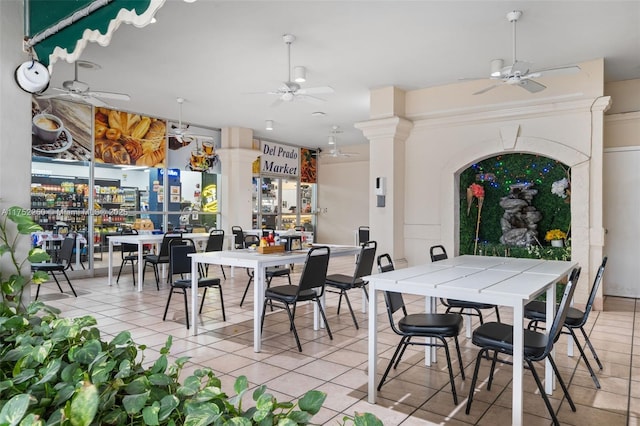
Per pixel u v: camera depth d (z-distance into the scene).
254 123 9.81
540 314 3.45
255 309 3.89
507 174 7.28
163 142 9.25
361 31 4.81
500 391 3.05
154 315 5.17
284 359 3.68
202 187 10.09
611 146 6.57
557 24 4.62
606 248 6.64
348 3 4.19
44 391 1.26
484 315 5.27
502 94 6.29
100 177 8.28
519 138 6.19
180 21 4.56
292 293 4.03
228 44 5.17
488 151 6.44
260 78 6.49
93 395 1.03
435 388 3.10
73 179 7.89
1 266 2.19
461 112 6.64
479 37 4.97
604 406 2.83
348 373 3.37
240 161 10.16
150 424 1.10
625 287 6.51
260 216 11.91
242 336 4.36
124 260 7.57
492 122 6.44
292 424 1.04
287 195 12.94
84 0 1.96
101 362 1.33
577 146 5.79
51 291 6.65
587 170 5.70
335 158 13.51
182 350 3.90
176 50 5.36
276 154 12.29
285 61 5.75
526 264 3.79
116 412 1.15
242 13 4.38
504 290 2.50
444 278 2.96
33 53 2.27
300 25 4.66
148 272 8.75
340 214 13.43
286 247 4.99
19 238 2.25
